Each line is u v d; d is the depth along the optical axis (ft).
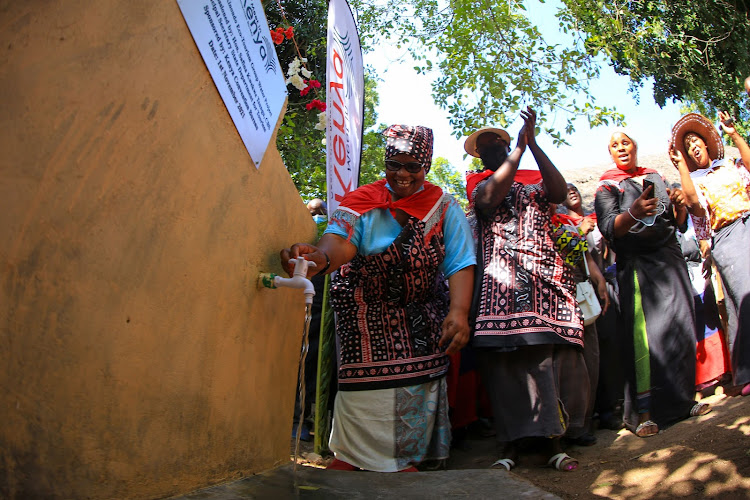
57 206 4.52
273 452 8.52
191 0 6.10
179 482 6.21
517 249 11.56
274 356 8.48
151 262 5.62
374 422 10.46
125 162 5.18
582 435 12.86
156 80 5.54
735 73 30.19
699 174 14.58
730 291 13.80
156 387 5.79
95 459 5.06
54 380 4.62
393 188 10.75
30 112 4.25
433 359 10.74
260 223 7.89
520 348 11.19
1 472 4.24
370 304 10.80
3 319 4.18
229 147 6.98
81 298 4.81
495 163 12.50
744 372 13.29
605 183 14.33
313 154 22.84
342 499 7.05
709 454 10.60
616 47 28.04
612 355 14.49
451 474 8.16
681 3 29.12
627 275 13.88
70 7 4.55
